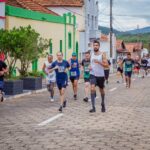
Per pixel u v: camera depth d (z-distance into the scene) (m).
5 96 20.86
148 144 10.06
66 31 43.44
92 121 13.47
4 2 29.34
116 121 13.50
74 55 20.44
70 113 15.39
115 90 26.03
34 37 24.61
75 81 20.41
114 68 60.06
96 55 15.55
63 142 10.26
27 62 25.44
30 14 34.00
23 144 10.05
